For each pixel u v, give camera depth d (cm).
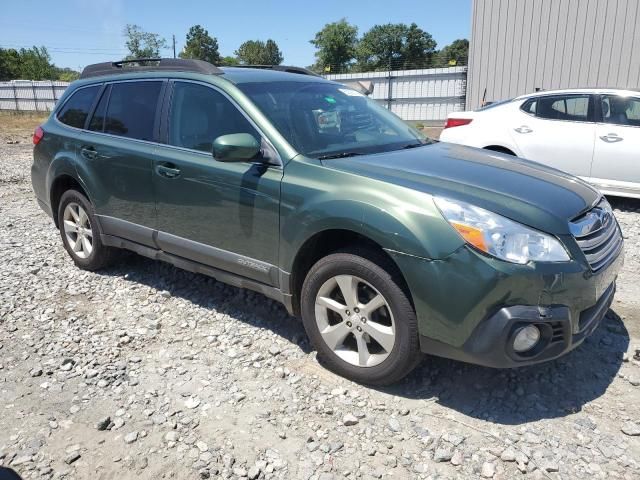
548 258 270
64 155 485
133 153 418
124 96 451
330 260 314
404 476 250
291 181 326
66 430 285
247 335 383
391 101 2538
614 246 321
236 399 308
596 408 295
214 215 368
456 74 2362
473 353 274
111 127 454
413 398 307
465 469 254
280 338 377
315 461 260
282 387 320
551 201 295
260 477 251
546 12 1435
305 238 318
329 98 410
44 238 629
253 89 377
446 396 308
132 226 434
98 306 436
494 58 1524
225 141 325
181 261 408
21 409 304
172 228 402
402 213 284
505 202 284
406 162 335
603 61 1395
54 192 517
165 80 419
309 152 341
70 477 253
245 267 359
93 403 308
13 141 1806
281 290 344
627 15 1344
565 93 738
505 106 785
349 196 301
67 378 334
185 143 392
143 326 401
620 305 420
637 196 692
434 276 273
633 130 687
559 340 280
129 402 308
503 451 263
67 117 505
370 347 319
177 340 379
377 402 304
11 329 398
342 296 326
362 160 334
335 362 327
